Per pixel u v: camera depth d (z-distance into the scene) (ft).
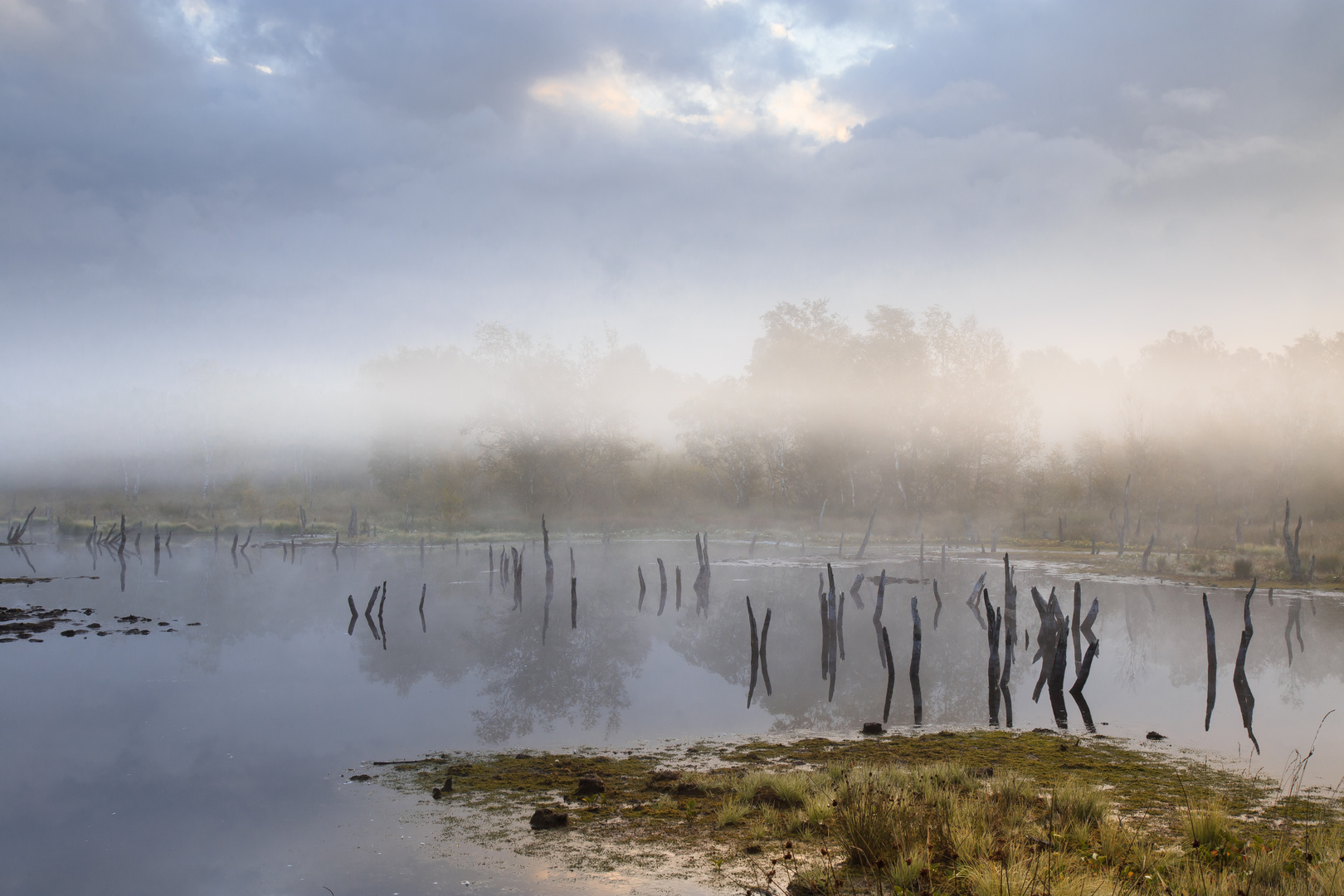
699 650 80.18
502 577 134.92
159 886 28.14
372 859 29.84
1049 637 70.69
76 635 88.33
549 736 49.55
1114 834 27.22
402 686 64.39
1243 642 58.13
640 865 27.99
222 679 66.85
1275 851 24.54
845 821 29.17
